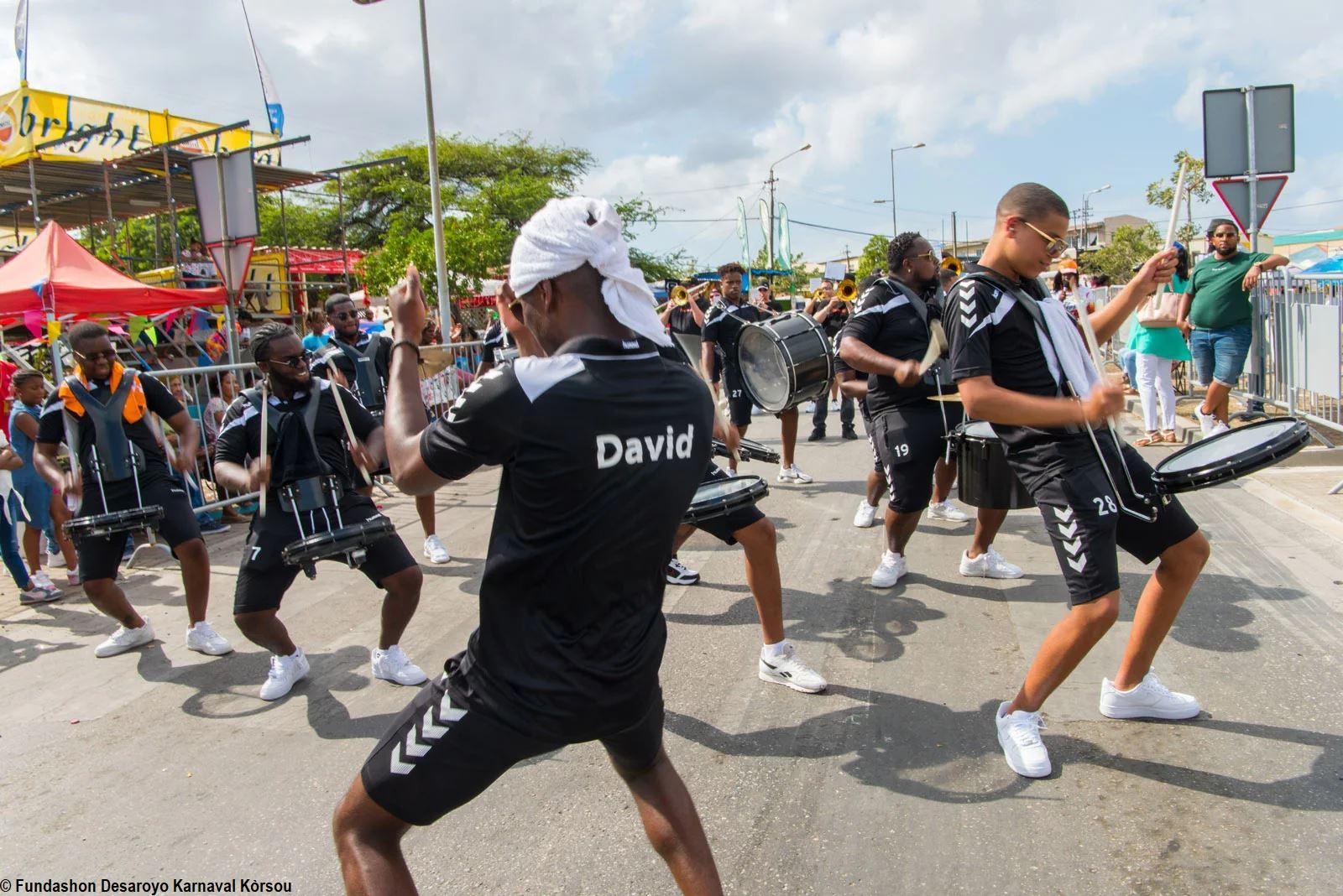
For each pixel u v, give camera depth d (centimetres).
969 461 437
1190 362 1116
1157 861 258
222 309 1416
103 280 912
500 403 163
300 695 415
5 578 647
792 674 382
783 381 534
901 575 511
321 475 397
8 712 412
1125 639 406
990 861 263
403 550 405
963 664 399
